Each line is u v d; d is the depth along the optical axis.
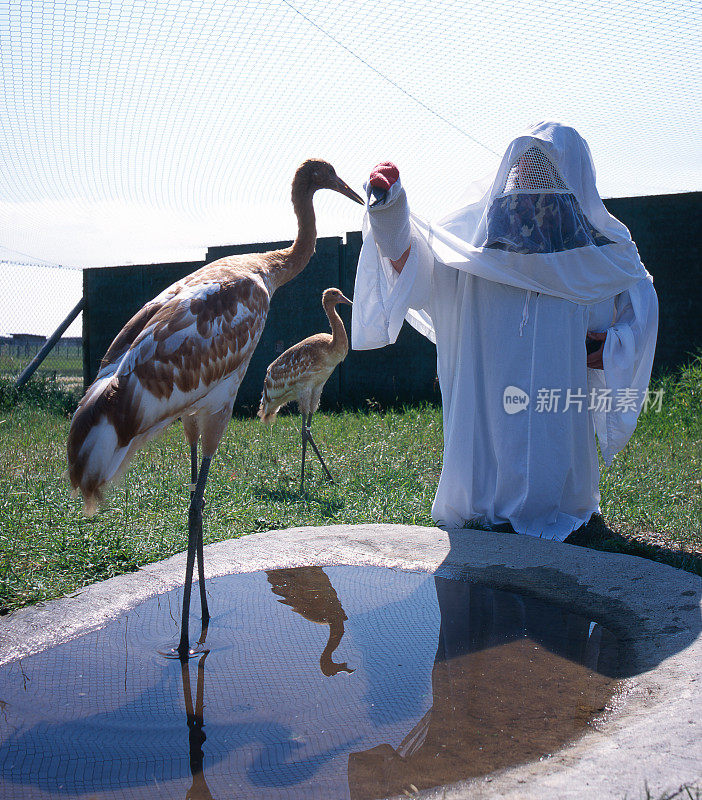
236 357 3.81
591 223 5.10
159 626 3.62
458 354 5.31
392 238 4.77
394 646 3.36
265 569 4.37
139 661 3.24
